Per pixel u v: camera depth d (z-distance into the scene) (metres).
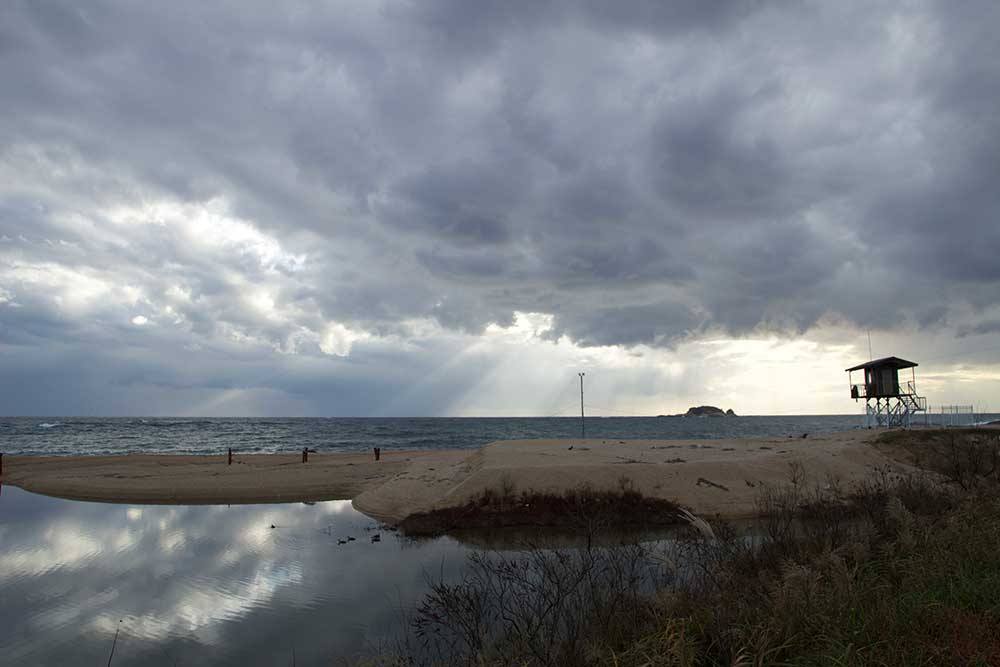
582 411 60.47
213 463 38.00
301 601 11.78
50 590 12.73
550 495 20.67
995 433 31.27
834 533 9.38
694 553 9.84
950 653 4.44
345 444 72.38
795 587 6.15
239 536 18.59
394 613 10.66
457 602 7.30
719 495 21.11
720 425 147.38
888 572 7.05
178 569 14.46
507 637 6.56
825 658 4.54
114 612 11.30
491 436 89.62
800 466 23.97
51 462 39.22
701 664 5.21
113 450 63.44
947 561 6.57
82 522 21.12
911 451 29.78
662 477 22.05
